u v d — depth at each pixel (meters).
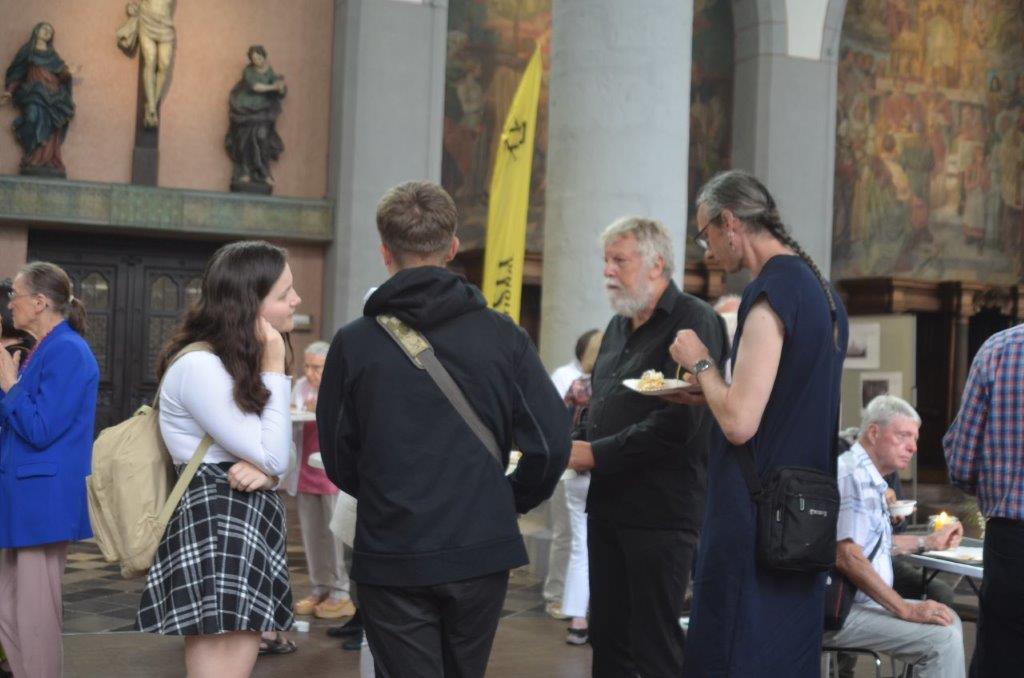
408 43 15.70
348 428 3.12
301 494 7.31
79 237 15.09
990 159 21.45
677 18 8.89
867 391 17.42
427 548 2.97
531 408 3.15
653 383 3.75
